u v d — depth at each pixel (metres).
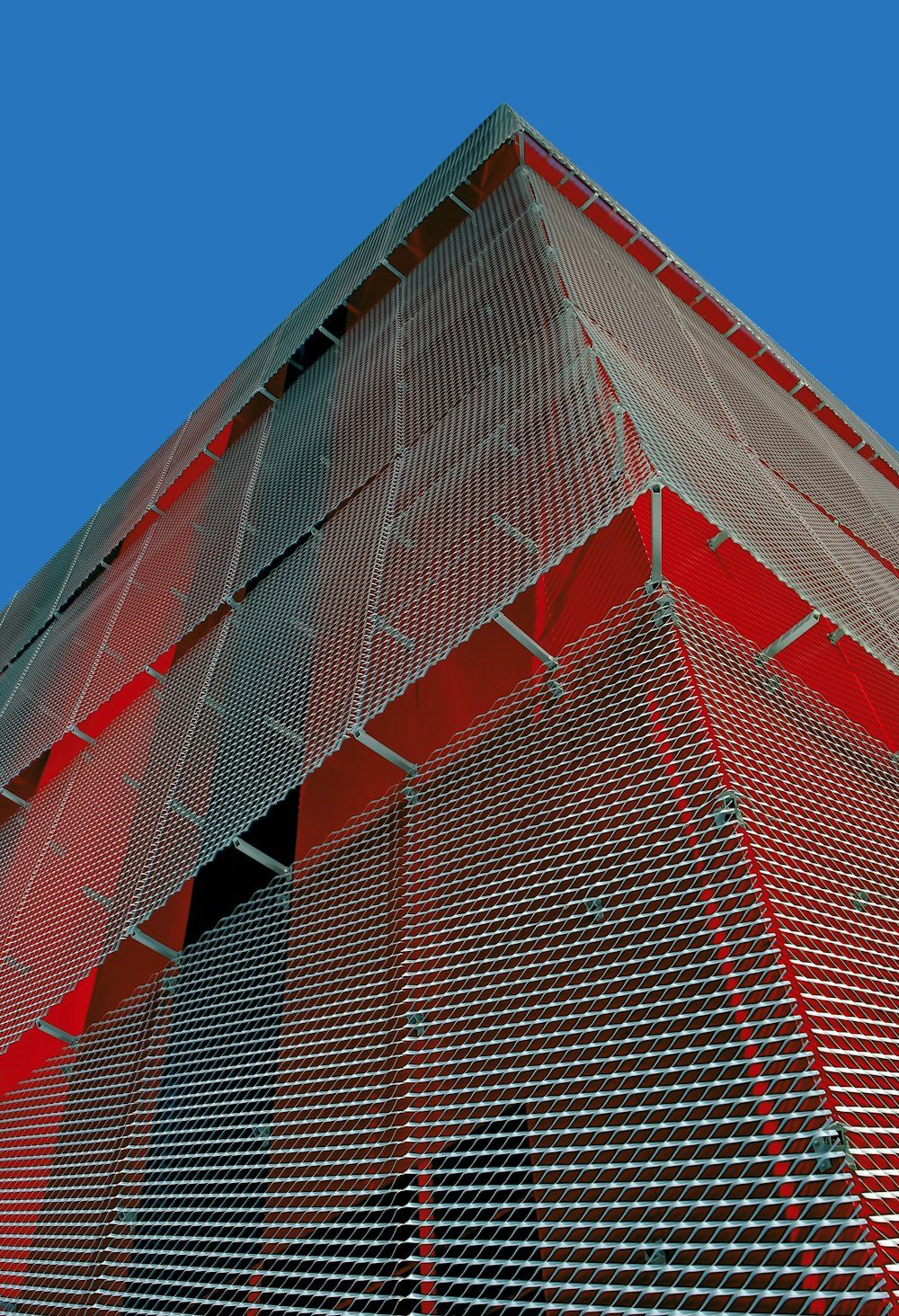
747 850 3.53
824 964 3.28
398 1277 3.46
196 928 6.57
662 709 4.27
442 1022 4.14
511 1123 3.54
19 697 13.57
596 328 7.49
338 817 6.19
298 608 7.78
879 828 4.38
